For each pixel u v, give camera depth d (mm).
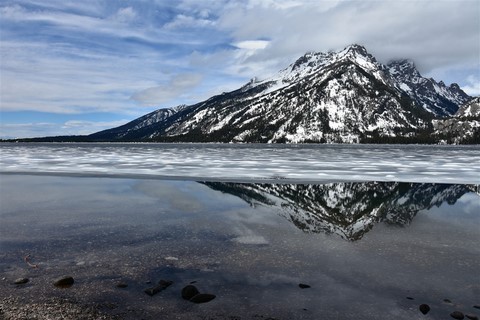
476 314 3475
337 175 17984
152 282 4270
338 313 3520
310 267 4766
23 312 3510
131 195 10828
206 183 14141
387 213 8484
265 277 4422
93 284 4203
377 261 4996
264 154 44969
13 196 10555
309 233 6516
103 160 30234
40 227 6832
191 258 5105
